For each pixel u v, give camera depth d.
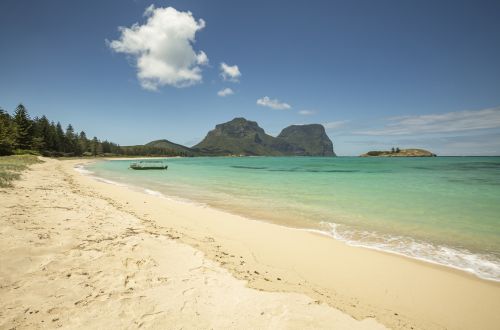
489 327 4.77
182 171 50.41
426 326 4.69
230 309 4.50
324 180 31.30
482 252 8.23
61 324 3.78
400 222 11.64
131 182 28.78
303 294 5.31
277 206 15.12
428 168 57.62
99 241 7.27
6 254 5.74
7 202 10.58
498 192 20.62
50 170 35.28
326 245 8.69
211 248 7.81
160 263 6.19
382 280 6.37
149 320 4.02
